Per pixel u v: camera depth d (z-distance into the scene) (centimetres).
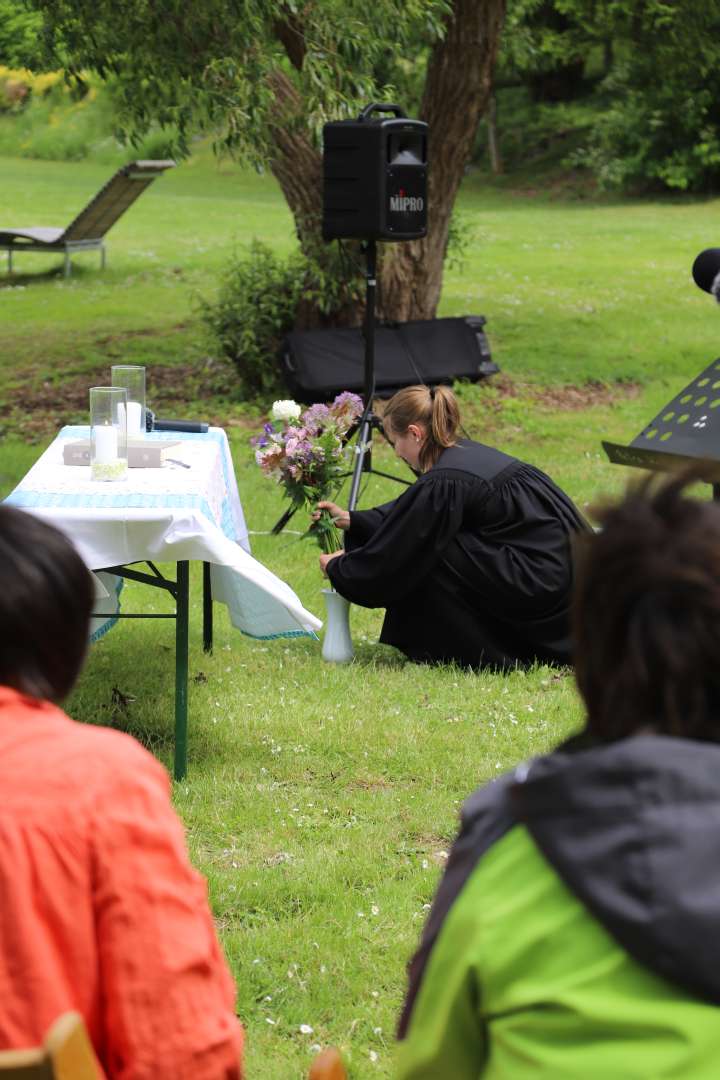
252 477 1002
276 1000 362
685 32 1659
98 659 639
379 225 912
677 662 136
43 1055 135
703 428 543
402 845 453
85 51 1152
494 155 3975
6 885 162
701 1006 129
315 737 543
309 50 1103
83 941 164
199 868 432
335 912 405
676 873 126
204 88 1077
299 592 751
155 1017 164
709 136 3472
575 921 136
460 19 1254
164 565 802
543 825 134
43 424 1198
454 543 623
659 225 2800
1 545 175
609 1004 132
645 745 133
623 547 142
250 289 1294
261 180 3753
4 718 172
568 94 4347
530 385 1350
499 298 1820
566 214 3105
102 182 3512
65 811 165
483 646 630
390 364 1210
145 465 556
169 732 550
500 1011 139
